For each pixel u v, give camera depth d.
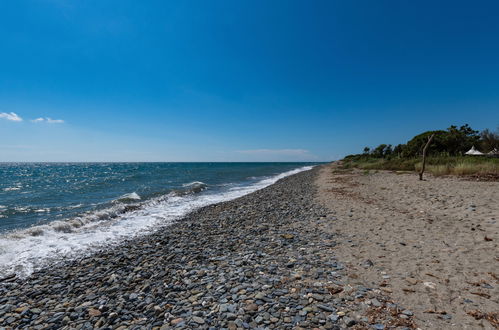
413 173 21.83
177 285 4.41
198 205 14.67
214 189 23.30
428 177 17.70
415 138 33.16
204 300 3.78
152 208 14.02
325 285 3.99
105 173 51.41
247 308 3.40
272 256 5.52
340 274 4.38
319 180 23.73
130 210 13.46
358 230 7.10
